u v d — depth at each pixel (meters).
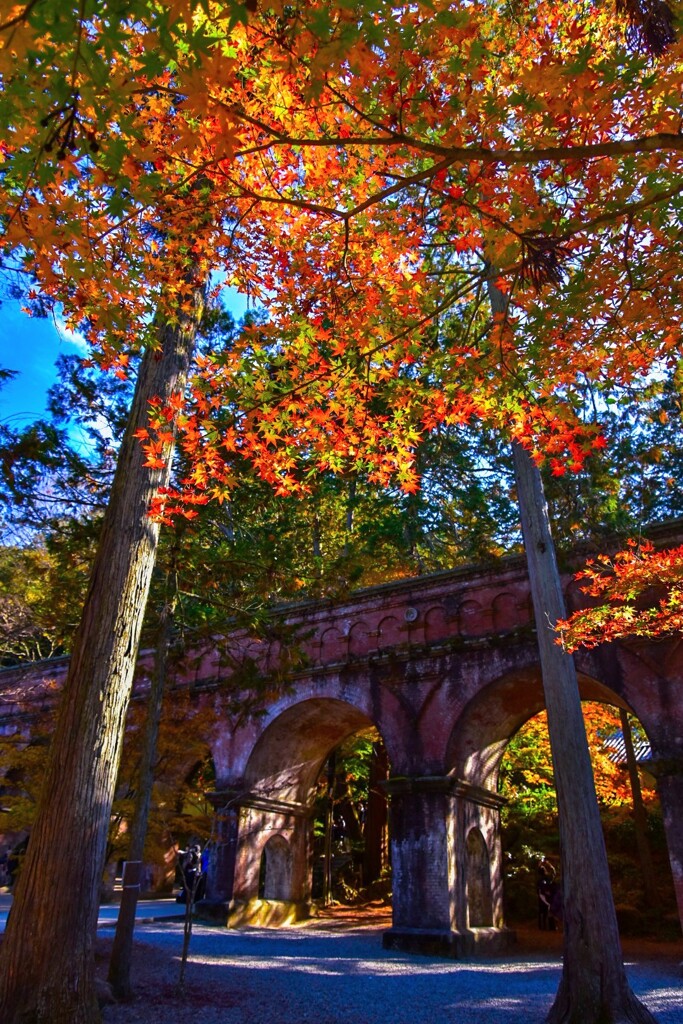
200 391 6.67
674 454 14.70
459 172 5.07
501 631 14.90
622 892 19.14
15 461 9.67
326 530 20.59
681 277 5.39
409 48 3.79
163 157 4.99
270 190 6.41
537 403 6.71
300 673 16.95
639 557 9.31
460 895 14.11
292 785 18.95
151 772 9.45
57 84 3.07
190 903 9.22
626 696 12.93
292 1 3.61
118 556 7.52
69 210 4.14
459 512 19.12
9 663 24.27
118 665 7.12
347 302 6.64
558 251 4.91
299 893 18.58
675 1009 8.48
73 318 5.70
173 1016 7.81
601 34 5.50
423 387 7.09
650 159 4.76
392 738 15.36
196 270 8.50
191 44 3.00
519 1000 8.95
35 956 5.98
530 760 20.88
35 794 10.78
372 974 10.88
